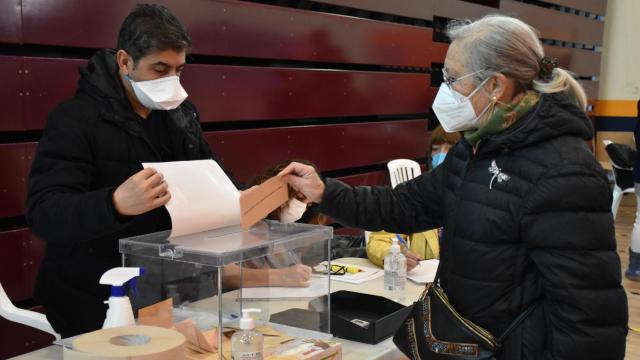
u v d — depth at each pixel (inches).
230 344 49.6
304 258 57.6
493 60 54.1
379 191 69.6
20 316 76.3
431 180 67.7
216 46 138.9
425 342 58.2
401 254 92.9
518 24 55.4
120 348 41.3
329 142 175.9
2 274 108.1
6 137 109.2
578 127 53.7
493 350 54.8
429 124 224.4
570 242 50.9
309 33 164.6
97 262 67.9
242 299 51.3
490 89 55.3
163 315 50.8
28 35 106.0
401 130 204.2
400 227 69.2
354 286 95.0
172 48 64.6
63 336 70.5
